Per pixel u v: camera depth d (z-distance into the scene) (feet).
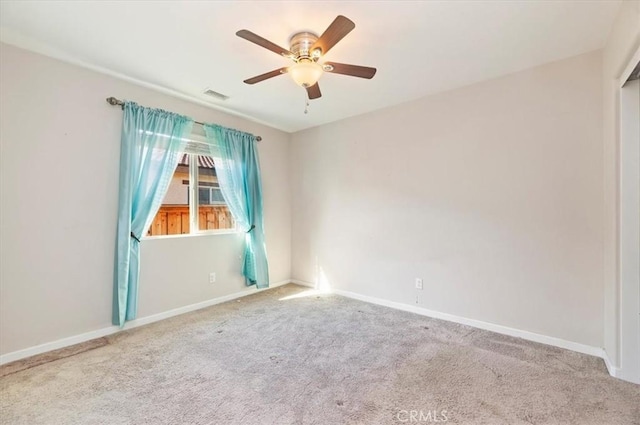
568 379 6.53
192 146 11.37
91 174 8.68
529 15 6.24
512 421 5.26
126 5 5.97
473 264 9.59
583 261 7.80
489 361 7.34
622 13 5.88
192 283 11.20
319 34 6.82
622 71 6.22
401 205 11.25
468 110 9.63
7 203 7.36
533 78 8.47
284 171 14.94
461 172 9.80
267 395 6.03
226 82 9.48
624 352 6.49
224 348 8.10
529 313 8.59
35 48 7.57
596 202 7.62
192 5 5.94
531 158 8.53
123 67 8.53
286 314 10.75
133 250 9.39
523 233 8.68
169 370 6.97
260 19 6.37
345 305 11.74
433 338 8.68
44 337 7.86
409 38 7.06
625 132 6.40
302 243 14.74
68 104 8.27
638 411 5.49
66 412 5.51
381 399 5.89
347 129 12.89
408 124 11.02
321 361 7.38
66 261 8.24
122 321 9.02
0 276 7.26
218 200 12.42
